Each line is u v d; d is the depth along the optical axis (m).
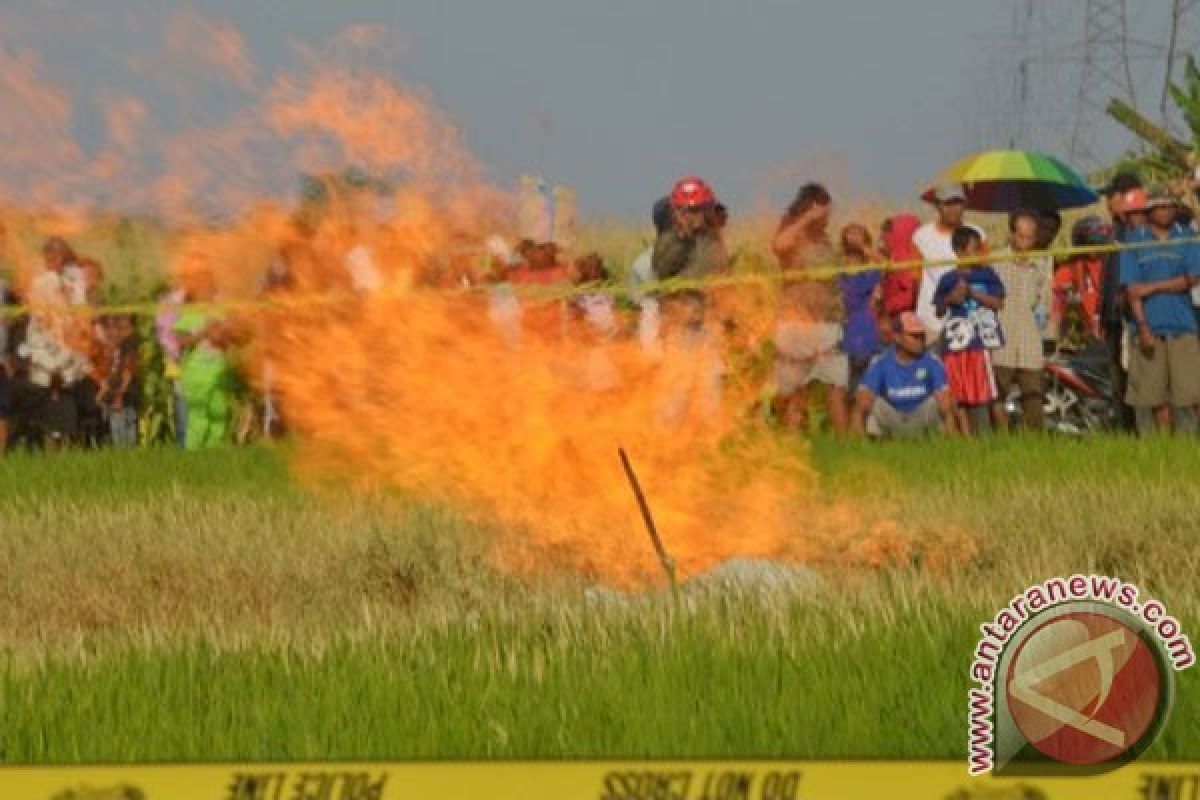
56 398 76.81
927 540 43.06
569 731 28.53
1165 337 72.00
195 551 42.62
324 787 28.12
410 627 34.81
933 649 30.73
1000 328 72.62
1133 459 57.53
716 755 27.92
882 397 70.19
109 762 28.45
